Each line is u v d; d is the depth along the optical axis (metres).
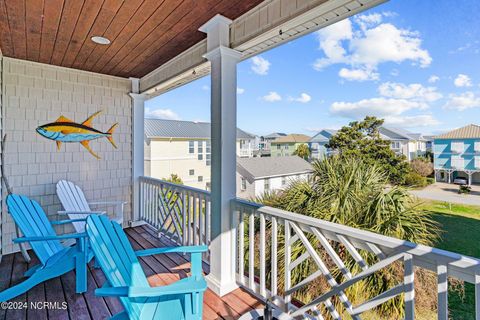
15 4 2.12
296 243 3.20
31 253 3.39
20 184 3.50
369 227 3.20
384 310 2.74
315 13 1.83
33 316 2.05
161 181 3.94
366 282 2.82
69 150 3.89
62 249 2.77
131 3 2.10
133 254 1.93
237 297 2.35
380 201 3.22
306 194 3.87
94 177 4.12
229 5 2.14
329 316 2.92
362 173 3.66
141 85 4.41
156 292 1.36
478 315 1.10
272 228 2.16
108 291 1.34
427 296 2.54
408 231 3.02
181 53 3.22
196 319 1.53
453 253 1.21
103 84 4.18
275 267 2.16
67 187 3.55
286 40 2.28
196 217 3.24
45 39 2.80
